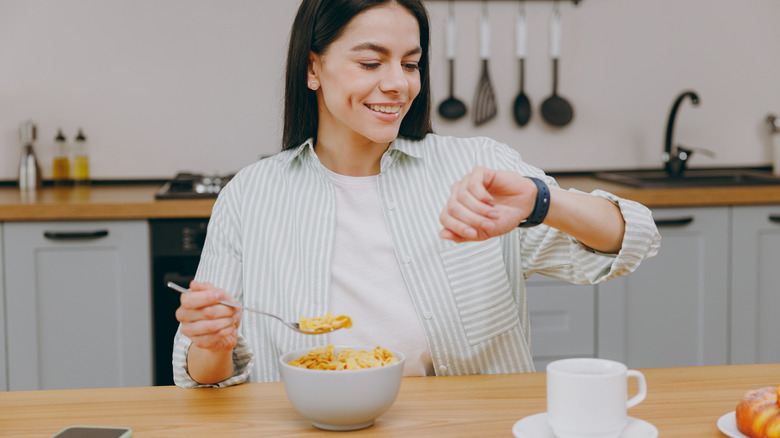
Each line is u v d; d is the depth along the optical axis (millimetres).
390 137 1290
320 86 1369
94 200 2586
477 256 1369
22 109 3078
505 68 3219
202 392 1149
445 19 3160
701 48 3281
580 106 3260
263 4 3111
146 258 2564
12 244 2527
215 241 1426
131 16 3080
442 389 1136
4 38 3045
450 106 3191
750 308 2771
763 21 3297
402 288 1365
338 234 1383
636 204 1188
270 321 1371
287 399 1110
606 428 873
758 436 901
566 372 918
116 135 3115
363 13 1244
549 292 2699
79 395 1135
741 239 2750
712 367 1229
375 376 958
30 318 2551
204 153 3146
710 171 3275
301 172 1428
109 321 2574
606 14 3230
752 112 3332
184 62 3111
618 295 2721
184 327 1102
